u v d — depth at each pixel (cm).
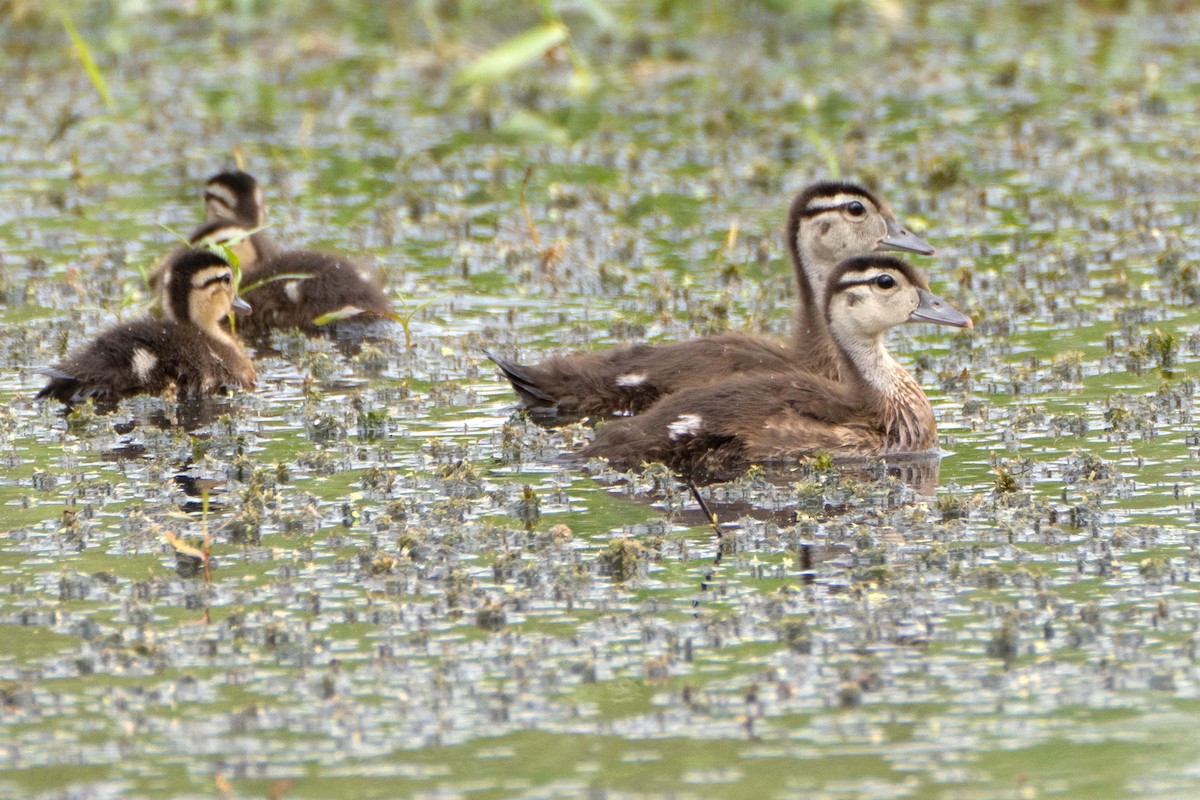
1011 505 1265
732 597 1105
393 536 1234
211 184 2294
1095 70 3120
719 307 1911
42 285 2053
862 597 1089
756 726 930
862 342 1564
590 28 3434
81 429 1553
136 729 939
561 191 2469
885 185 2448
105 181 2586
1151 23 3472
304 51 3397
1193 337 1739
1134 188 2395
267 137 2844
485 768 887
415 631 1061
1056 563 1147
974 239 2209
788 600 1091
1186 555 1153
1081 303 1916
